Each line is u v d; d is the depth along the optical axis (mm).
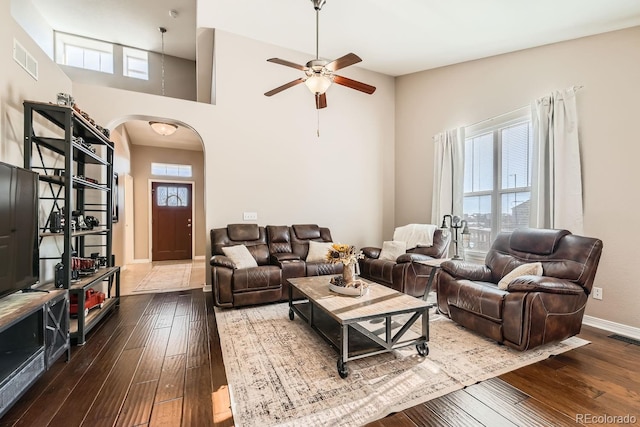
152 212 7039
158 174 7117
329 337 2293
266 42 4469
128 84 5035
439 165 4594
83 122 2719
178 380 1949
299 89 4801
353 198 5266
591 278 2420
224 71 4273
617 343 2508
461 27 3301
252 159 4492
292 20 3727
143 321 3021
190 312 3309
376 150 5438
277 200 4676
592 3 2473
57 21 4273
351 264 2711
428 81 4898
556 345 2465
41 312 1830
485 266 3180
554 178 3076
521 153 3588
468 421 1566
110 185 3508
